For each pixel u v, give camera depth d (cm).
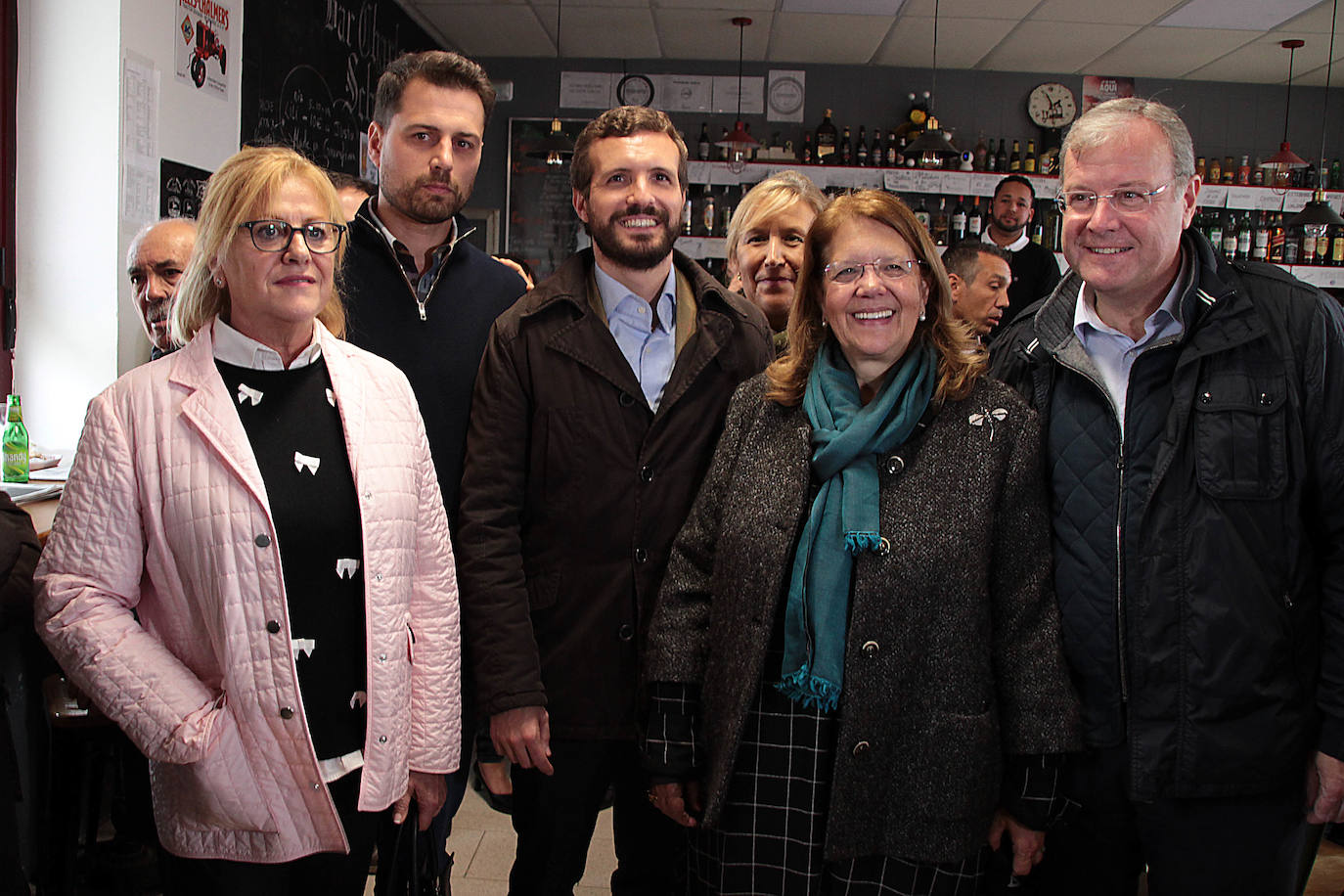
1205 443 152
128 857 229
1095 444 160
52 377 321
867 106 700
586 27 626
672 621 168
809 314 170
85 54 310
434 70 187
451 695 157
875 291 155
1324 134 709
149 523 136
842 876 153
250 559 134
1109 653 157
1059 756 153
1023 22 589
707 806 156
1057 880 174
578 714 178
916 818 150
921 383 159
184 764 136
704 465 184
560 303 182
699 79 700
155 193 334
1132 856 169
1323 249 679
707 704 162
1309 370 151
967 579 150
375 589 143
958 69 696
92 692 131
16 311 318
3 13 303
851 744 148
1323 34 591
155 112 331
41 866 181
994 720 153
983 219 690
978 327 368
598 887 260
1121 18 573
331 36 493
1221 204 672
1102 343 164
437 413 191
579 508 178
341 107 510
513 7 590
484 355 185
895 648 149
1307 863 166
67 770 203
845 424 158
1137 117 151
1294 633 153
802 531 159
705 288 189
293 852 139
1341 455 149
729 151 685
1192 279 154
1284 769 151
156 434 136
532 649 171
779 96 699
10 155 311
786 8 577
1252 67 665
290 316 139
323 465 143
